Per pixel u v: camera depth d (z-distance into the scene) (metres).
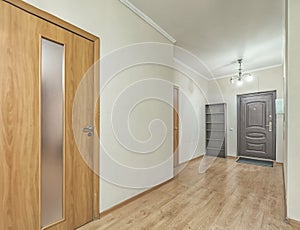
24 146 1.38
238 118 5.29
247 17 2.55
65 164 1.64
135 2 2.26
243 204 2.23
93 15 1.89
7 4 1.29
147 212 2.04
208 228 1.73
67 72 1.67
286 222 1.83
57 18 1.58
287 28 1.94
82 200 1.78
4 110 1.28
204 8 2.36
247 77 4.80
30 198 1.40
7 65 1.29
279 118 4.52
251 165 4.29
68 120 1.68
